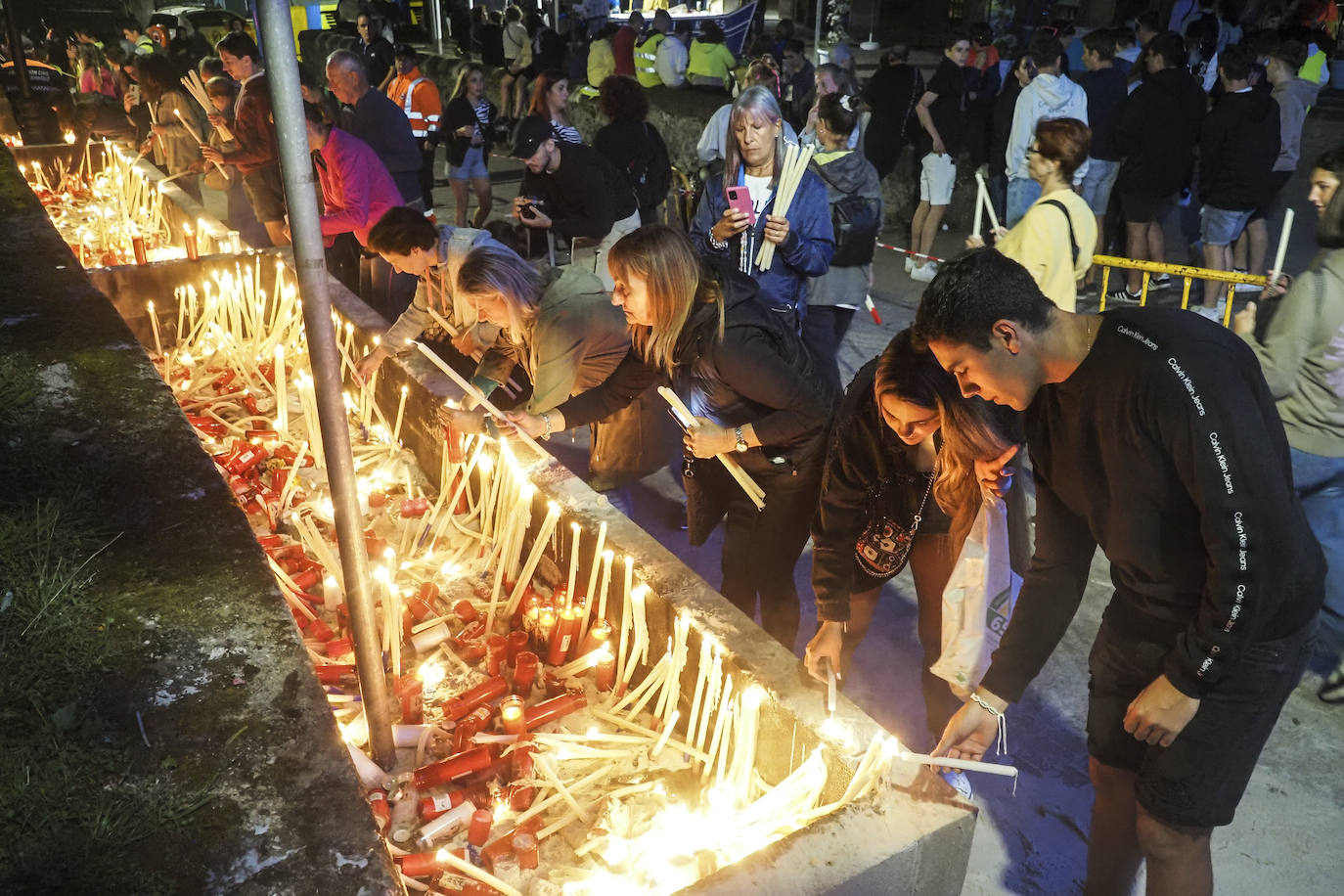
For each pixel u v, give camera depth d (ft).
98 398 10.45
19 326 12.41
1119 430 6.63
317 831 5.57
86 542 8.03
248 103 22.48
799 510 11.16
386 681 10.55
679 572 9.95
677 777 9.28
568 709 10.14
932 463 9.32
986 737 8.23
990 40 30.83
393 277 20.01
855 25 76.84
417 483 14.84
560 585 11.69
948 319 6.70
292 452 15.20
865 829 6.76
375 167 19.88
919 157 32.50
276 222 23.61
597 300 12.29
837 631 8.99
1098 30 25.43
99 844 5.41
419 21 68.39
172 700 6.43
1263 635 6.98
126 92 32.32
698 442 10.49
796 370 10.41
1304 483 11.86
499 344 13.82
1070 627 13.67
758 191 14.28
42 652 6.75
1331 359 11.15
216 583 7.57
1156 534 6.89
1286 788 10.84
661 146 23.61
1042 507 7.88
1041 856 10.13
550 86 20.47
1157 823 7.65
